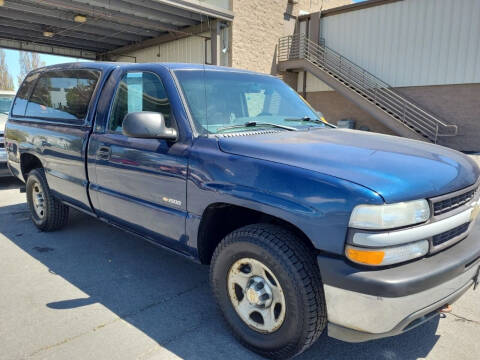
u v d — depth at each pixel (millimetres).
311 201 2115
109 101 3553
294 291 2184
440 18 14359
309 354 2539
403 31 15305
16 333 2691
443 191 2203
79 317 2908
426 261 2111
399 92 15773
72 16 14875
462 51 14078
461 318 2963
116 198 3408
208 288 3412
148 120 2707
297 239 2291
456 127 13953
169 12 13992
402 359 2490
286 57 17875
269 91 3648
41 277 3572
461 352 2559
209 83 3234
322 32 17641
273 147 2480
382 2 15602
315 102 18391
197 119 2900
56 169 4184
